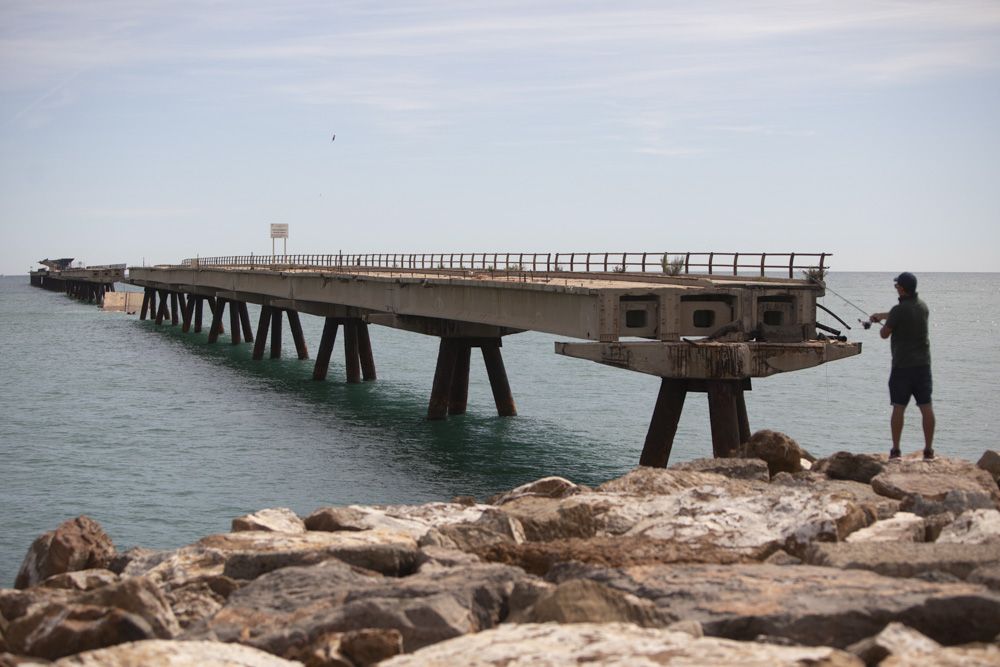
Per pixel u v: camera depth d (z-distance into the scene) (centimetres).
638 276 3484
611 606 838
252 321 14788
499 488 2972
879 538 1138
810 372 6850
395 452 3597
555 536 1310
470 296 3906
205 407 4853
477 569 1009
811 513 1209
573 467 3309
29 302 19275
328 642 818
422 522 1440
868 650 725
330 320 6125
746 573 958
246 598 1015
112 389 5569
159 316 12306
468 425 4284
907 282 1520
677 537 1184
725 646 731
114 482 3036
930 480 1412
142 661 754
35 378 6103
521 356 8488
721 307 2683
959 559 966
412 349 9194
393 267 6188
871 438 4081
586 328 2733
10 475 3128
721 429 2522
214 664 757
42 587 1239
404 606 868
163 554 1348
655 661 705
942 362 7544
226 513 2653
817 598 858
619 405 5031
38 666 782
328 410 4766
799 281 2786
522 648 745
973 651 713
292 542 1299
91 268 19112
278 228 10731
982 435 4131
